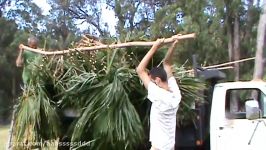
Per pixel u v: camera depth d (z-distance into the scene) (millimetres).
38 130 7090
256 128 6621
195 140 6875
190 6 27938
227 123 6766
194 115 6898
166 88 5008
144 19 37406
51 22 43500
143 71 5184
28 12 44156
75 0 43094
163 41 5320
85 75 6785
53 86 7219
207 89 7184
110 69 6668
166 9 28453
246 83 6949
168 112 4887
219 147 6738
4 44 43281
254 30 29422
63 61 7176
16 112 7320
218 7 28031
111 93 6500
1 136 14906
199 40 26250
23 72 7863
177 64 7500
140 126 6520
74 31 43250
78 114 7047
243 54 29906
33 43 8227
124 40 7199
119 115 6488
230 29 29344
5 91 43156
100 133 6598
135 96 6828
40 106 7000
